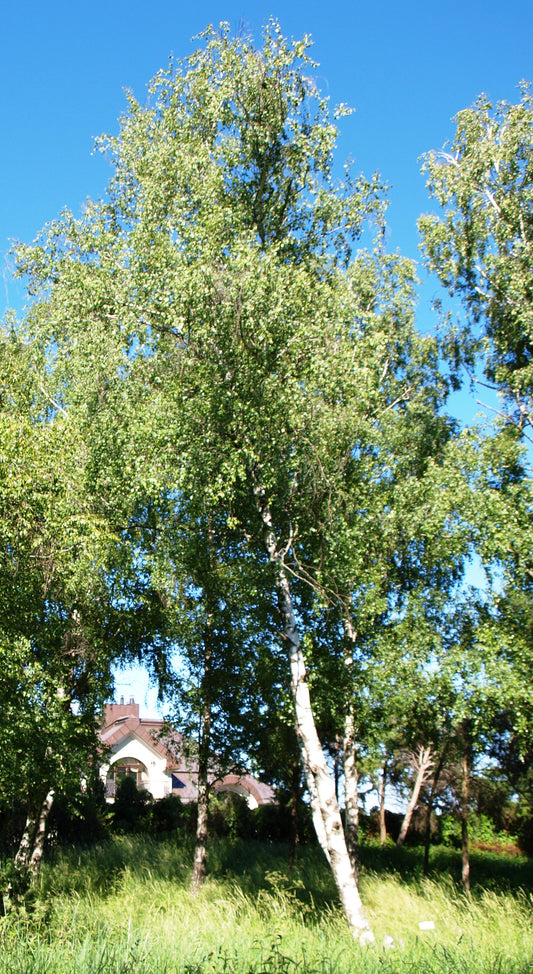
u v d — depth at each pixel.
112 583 14.69
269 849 22.06
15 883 10.12
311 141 14.27
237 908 11.41
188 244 12.39
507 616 14.55
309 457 11.87
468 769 16.69
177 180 14.73
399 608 15.70
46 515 11.44
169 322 12.24
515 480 15.30
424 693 14.36
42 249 16.59
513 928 10.41
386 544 15.38
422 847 29.59
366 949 7.45
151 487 11.99
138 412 12.81
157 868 16.77
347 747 15.46
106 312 14.30
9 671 11.05
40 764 11.99
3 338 17.88
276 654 13.91
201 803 15.59
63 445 12.60
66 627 13.52
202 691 15.46
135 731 37.06
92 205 16.50
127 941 6.98
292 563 12.46
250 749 15.88
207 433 11.63
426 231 19.19
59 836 21.06
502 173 18.22
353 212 14.95
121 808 27.56
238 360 11.68
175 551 13.30
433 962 6.92
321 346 12.55
